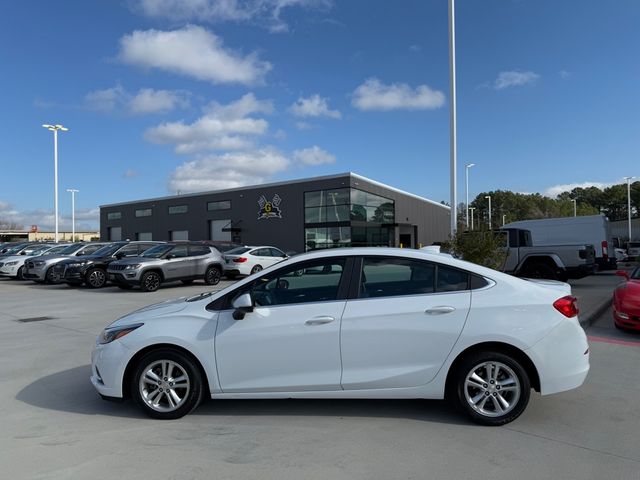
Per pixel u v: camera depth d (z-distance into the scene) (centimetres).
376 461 377
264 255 2162
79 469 368
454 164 1543
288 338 452
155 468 369
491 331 435
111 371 472
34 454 396
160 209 5294
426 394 445
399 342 444
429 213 5728
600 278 2003
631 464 369
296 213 4153
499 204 11019
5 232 9538
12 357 735
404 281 463
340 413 480
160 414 468
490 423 441
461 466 367
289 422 459
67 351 772
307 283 471
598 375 609
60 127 4331
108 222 5984
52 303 1416
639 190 9950
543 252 1521
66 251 2258
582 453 388
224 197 4672
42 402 529
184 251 1859
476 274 460
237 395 461
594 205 11375
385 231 4509
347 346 447
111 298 1528
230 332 459
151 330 468
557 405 499
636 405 499
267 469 366
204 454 393
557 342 440
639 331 883
